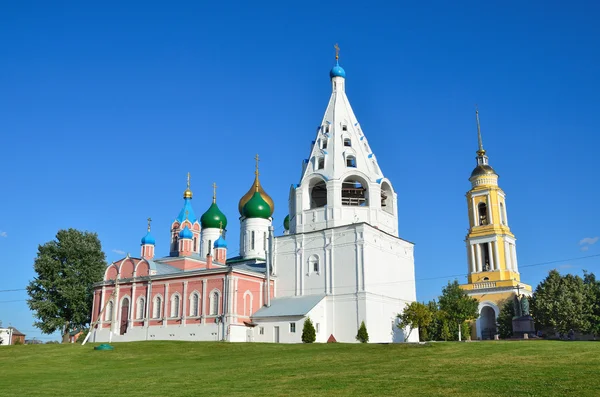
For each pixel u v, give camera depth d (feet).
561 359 108.27
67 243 278.05
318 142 242.17
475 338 286.05
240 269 218.38
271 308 219.20
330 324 211.82
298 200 236.02
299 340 202.49
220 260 278.46
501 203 312.29
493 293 286.05
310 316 204.74
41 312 266.77
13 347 193.16
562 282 255.70
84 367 147.74
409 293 236.43
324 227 225.76
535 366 100.01
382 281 218.59
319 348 161.07
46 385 110.52
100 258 288.71
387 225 232.53
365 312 204.54
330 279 216.74
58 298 271.28
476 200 311.68
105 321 252.21
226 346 174.29
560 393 74.28
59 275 273.75
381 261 220.64
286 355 146.61
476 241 303.89
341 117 244.22
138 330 237.04
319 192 249.75
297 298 221.87
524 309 264.72
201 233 313.32
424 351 138.00
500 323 274.57
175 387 98.89
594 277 264.93
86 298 273.75
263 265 249.55
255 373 112.98
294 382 97.66
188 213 314.55
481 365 106.01
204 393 90.38
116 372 131.75
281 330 208.44
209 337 213.66
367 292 207.00
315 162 238.48
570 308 241.55
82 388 103.60
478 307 282.56
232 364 132.16
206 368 126.82
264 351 161.48
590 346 131.54
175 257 261.24
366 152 240.12
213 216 310.04
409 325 222.07
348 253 214.48
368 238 214.07
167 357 159.12
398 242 235.20
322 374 106.11
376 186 230.89
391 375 99.66
